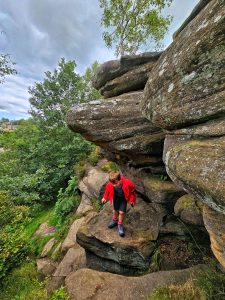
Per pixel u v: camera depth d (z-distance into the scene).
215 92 2.52
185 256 4.66
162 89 3.21
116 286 4.19
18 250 7.72
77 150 13.58
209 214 2.76
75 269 6.13
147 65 5.57
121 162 6.54
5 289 6.71
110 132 5.36
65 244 7.34
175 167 2.76
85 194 9.31
